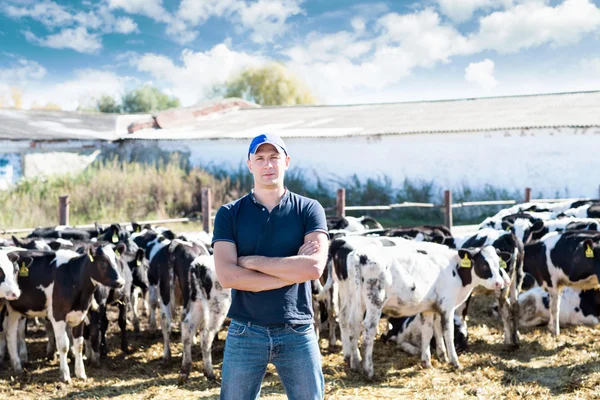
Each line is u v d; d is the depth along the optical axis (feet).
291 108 117.70
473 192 74.13
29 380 23.00
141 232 34.78
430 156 76.28
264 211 11.88
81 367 23.11
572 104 85.30
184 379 22.44
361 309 22.98
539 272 28.17
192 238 32.60
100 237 31.76
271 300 11.51
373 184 79.41
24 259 22.79
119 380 22.94
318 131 86.12
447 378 22.39
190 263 23.77
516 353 25.40
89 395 21.29
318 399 11.64
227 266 11.57
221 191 72.54
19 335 25.05
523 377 22.21
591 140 67.87
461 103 101.50
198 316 22.93
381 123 88.94
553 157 69.92
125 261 27.48
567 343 26.25
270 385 21.72
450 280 23.48
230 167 86.84
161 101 195.72
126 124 106.73
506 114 83.51
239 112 118.52
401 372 23.29
